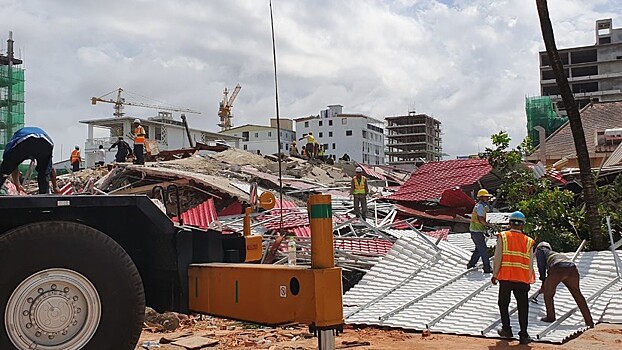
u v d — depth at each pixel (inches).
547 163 1365.7
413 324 385.1
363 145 4537.4
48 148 206.7
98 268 159.9
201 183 797.9
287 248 550.3
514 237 343.6
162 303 194.9
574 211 620.7
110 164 1088.2
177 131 2723.9
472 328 370.9
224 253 203.3
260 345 324.2
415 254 546.9
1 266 149.6
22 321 151.2
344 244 599.2
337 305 145.9
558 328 366.6
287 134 4244.6
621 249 575.2
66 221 164.2
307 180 1085.8
